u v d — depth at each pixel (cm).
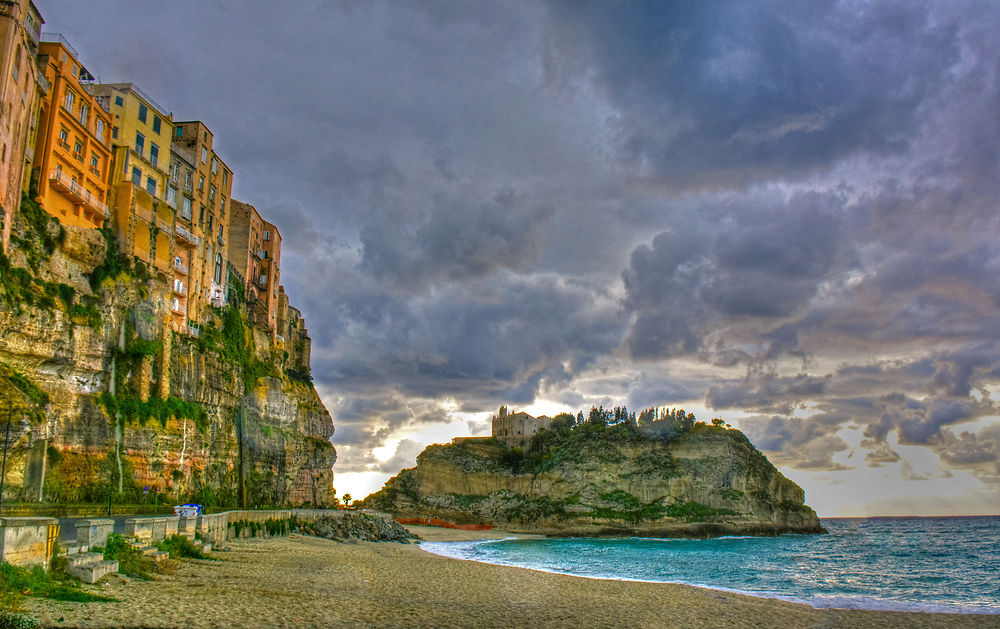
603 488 17188
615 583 4500
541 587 4078
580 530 15550
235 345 8212
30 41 5406
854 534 19725
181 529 3981
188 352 6856
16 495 4466
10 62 4716
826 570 7194
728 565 7562
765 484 17650
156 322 6356
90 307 5600
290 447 9256
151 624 1930
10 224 4828
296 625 2159
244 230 9462
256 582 3148
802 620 3238
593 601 3559
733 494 16812
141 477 5734
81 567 2444
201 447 6756
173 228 7056
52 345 5000
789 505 17725
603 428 19038
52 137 5500
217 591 2716
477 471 18988
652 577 5894
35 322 4806
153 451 5909
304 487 10094
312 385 11544
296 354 11562
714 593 4166
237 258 9344
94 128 6153
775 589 5159
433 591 3547
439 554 7575
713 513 16450
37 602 2012
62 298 5262
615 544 12394
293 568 3947
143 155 6862
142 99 6919
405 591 3453
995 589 5462
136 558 2997
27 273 4922
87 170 6025
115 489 5353
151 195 6769
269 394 8831
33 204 5250
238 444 7912
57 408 5094
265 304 10075
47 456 4906
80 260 5612
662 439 18238
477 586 3934
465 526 16125
